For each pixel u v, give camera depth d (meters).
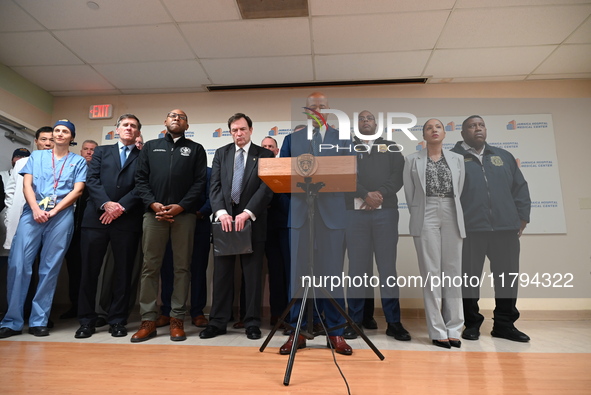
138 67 3.73
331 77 3.92
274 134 4.07
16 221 2.88
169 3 2.88
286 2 2.87
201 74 3.85
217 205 2.33
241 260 2.37
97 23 3.10
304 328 1.99
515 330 2.24
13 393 1.26
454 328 2.04
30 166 2.63
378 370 1.55
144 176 2.46
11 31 3.18
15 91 3.79
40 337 2.32
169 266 2.95
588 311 2.99
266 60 3.62
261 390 1.29
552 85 3.97
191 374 1.49
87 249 2.47
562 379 1.44
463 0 2.83
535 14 2.97
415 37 3.27
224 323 2.35
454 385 1.36
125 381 1.39
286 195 2.88
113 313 2.42
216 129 4.12
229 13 2.99
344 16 3.02
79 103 4.27
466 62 3.64
